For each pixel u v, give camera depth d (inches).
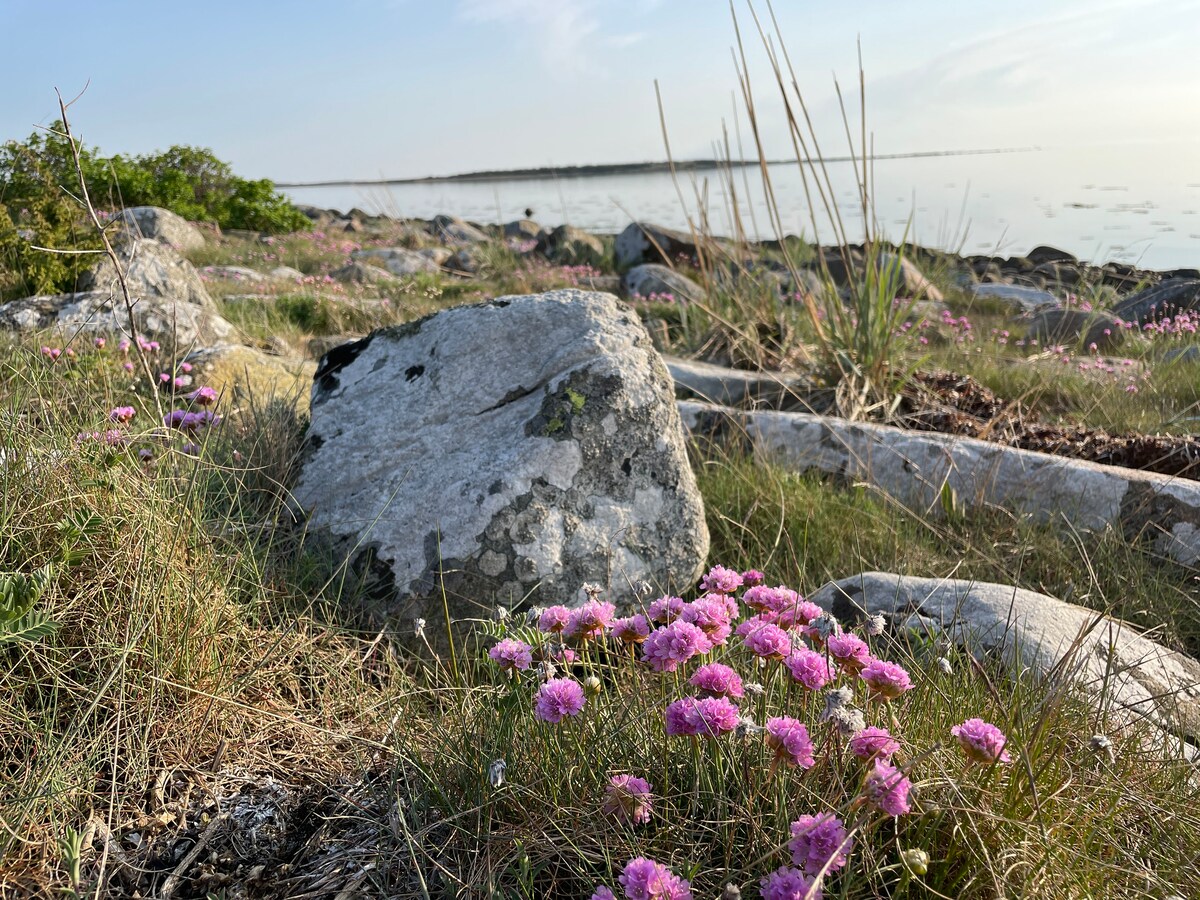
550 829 76.2
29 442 101.6
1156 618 140.6
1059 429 208.5
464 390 135.1
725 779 77.5
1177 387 262.2
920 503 179.8
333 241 685.9
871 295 225.8
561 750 80.0
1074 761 81.2
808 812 73.3
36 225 274.8
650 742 82.4
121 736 83.3
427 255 642.2
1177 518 159.8
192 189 707.4
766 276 300.4
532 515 119.3
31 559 91.1
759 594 85.9
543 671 82.7
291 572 117.0
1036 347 360.5
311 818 81.6
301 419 153.3
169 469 113.8
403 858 76.2
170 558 94.6
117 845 74.8
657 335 315.3
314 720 94.9
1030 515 168.2
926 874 69.4
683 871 69.1
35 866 70.4
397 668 105.5
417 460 130.1
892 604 122.6
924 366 280.1
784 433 197.3
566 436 124.1
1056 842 70.1
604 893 62.1
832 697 66.9
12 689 81.3
